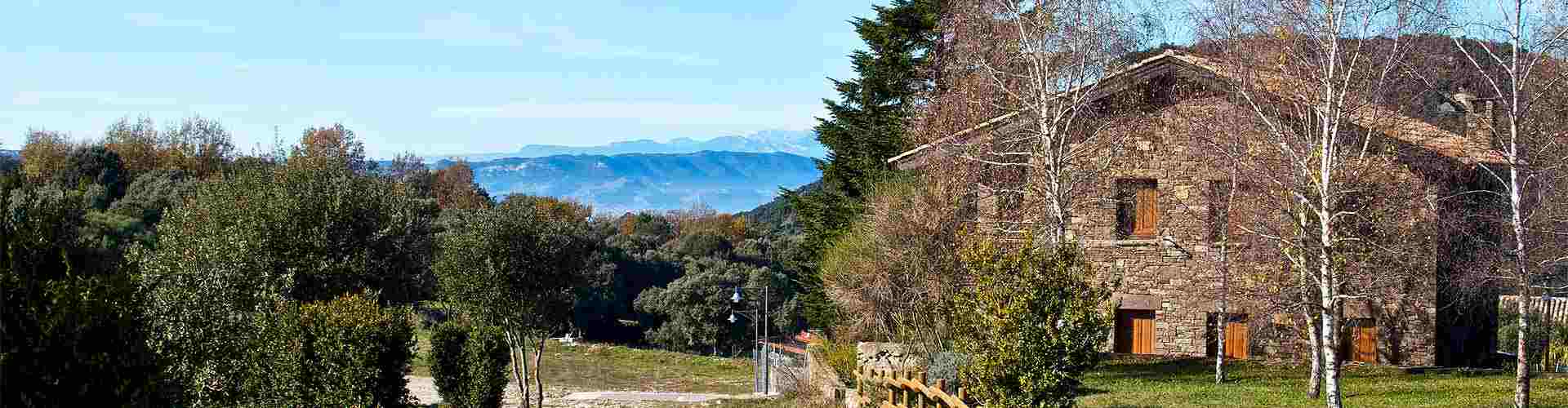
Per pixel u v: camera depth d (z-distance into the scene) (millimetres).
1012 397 14367
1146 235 29562
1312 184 21203
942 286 25781
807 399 28578
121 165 75750
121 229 49812
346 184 38750
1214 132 22312
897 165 33906
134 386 11117
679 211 142750
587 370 45906
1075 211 27359
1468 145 25219
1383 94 20797
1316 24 20750
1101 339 14688
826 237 36812
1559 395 22203
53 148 76188
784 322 80188
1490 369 27969
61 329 10336
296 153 40656
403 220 40906
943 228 27047
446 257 29750
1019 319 14445
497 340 27531
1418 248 24453
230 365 19422
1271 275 23312
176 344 16125
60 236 11461
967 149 26859
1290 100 21250
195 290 18859
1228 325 29500
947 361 21797
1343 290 24703
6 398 9922
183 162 88312
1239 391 23453
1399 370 27109
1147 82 27250
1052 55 25297
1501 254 21656
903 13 35312
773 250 102438
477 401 27172
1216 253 26891
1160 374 26516
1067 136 25906
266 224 35750
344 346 21781
